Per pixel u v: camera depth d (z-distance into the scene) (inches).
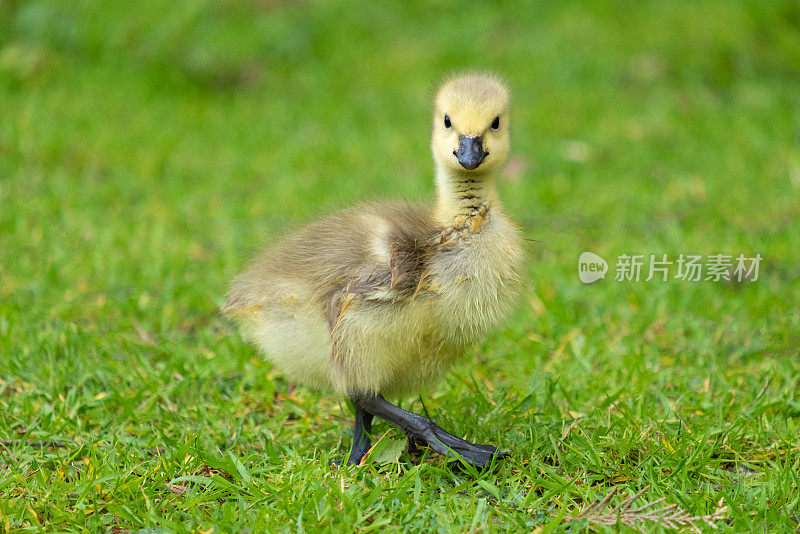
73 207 567.2
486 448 301.4
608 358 396.5
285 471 294.7
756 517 268.1
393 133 714.8
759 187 605.6
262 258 341.4
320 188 614.5
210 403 360.8
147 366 378.6
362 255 304.2
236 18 872.9
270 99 800.3
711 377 376.8
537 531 256.5
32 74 785.6
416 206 336.2
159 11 858.1
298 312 312.7
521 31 898.1
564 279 486.3
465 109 314.8
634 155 671.1
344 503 269.0
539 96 782.5
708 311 440.1
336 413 353.7
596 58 836.0
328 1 916.6
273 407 360.5
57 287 461.4
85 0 858.1
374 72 839.1
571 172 649.6
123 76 807.1
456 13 936.3
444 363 319.6
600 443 311.3
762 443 319.9
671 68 817.5
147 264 493.4
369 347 300.7
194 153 679.7
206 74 829.2
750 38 823.1
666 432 320.8
